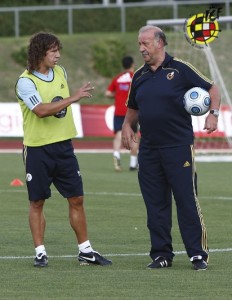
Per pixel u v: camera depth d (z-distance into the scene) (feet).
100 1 335.47
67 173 70.08
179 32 223.71
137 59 273.54
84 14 296.92
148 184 69.31
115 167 155.43
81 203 70.74
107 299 57.26
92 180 139.33
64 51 276.21
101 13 297.53
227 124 197.16
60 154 69.72
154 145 68.54
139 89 68.80
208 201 113.70
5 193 122.83
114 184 133.69
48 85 69.15
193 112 67.31
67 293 59.26
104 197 117.70
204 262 68.13
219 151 199.31
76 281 63.52
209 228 90.89
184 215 68.18
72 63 272.10
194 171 68.44
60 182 70.49
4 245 80.64
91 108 217.56
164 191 69.31
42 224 70.64
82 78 267.80
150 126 68.18
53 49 69.05
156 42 67.51
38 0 320.70
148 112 68.03
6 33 293.23
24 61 271.69
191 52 221.66
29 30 293.64
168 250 69.51
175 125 67.97
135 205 109.70
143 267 69.51
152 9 294.05
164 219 69.26
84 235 70.64
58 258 73.87
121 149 207.62
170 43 223.92
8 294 58.95
